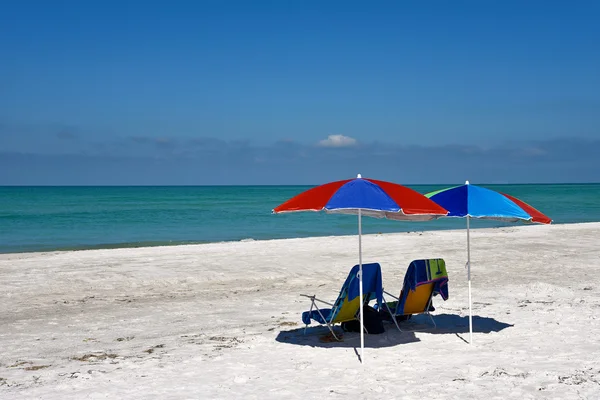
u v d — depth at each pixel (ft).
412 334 27.91
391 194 21.90
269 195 382.83
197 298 40.27
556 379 20.35
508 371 21.53
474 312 32.63
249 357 24.38
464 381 20.39
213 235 101.09
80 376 21.85
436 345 25.80
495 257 58.85
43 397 19.56
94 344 27.89
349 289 24.85
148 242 88.12
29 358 25.34
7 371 23.11
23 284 45.37
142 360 24.27
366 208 20.75
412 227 115.75
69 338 29.30
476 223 125.29
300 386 20.33
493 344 25.70
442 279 27.71
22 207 200.03
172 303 38.55
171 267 53.06
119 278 47.70
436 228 112.16
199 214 163.22
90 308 37.35
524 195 327.67
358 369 22.30
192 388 20.27
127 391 20.03
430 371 21.81
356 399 18.85
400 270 51.78
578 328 28.14
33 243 88.12
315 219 143.84
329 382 20.74
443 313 32.60
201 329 30.58
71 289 43.78
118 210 182.50
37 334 30.30
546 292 38.73
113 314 35.35
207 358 24.29
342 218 148.36
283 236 98.37
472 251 63.52
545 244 69.67
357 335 27.86
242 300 39.24
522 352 24.18
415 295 27.22
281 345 26.37
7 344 28.14
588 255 60.13
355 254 61.41
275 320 32.40
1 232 107.14
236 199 297.94
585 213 158.81
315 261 56.65
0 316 35.12
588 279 45.44
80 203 237.66
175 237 98.02
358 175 22.71
